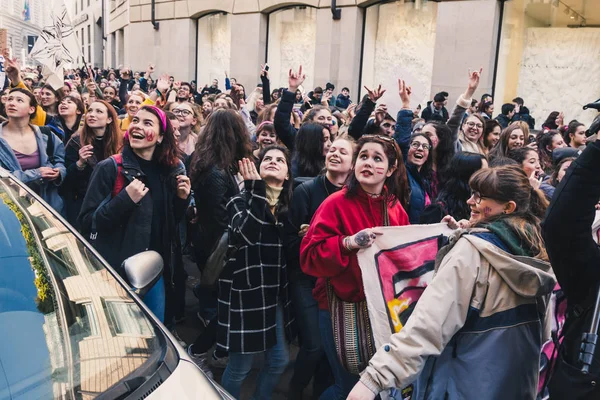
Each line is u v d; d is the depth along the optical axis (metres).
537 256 2.24
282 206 3.38
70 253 2.23
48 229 2.30
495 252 2.14
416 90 5.43
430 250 2.75
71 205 4.78
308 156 4.22
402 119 5.22
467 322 2.19
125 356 1.83
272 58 18.53
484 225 2.28
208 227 3.87
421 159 4.36
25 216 2.30
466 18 13.44
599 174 1.95
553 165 5.28
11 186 2.53
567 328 2.22
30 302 1.89
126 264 2.35
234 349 3.10
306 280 3.32
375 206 3.00
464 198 3.60
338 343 2.93
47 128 4.76
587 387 2.04
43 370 1.68
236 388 3.26
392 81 5.59
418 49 14.70
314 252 2.89
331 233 2.90
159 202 3.68
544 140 6.34
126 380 1.73
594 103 1.97
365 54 15.82
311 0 16.70
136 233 3.52
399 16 15.02
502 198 2.30
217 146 3.81
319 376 3.57
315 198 3.38
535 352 2.24
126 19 28.64
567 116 12.73
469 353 2.18
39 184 4.43
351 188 2.98
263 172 3.32
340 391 3.03
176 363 1.89
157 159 3.69
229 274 3.19
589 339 2.02
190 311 5.08
